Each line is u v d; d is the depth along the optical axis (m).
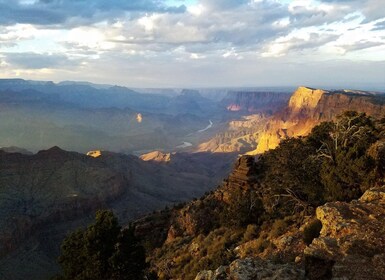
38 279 112.75
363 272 12.74
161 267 34.28
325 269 13.42
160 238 48.34
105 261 20.58
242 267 14.57
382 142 27.06
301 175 31.48
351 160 27.09
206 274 15.95
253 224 32.12
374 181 25.69
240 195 39.41
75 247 21.55
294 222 27.19
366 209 17.48
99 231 21.06
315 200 29.30
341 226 16.02
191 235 42.31
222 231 35.59
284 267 14.36
